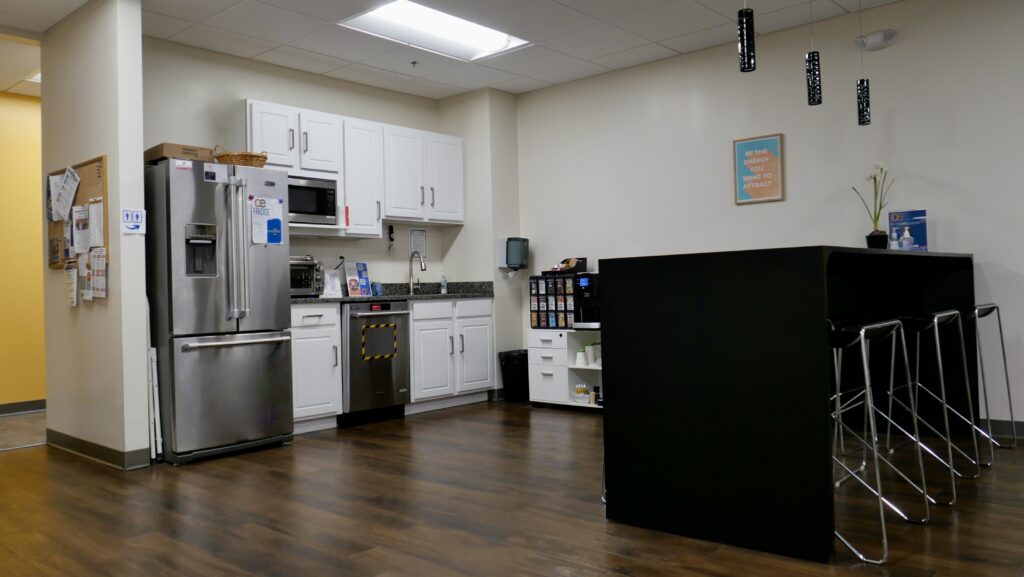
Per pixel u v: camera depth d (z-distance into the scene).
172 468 4.02
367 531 2.86
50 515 3.16
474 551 2.62
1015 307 4.17
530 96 6.41
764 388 2.59
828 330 2.50
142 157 4.10
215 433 4.24
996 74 4.21
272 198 4.57
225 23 4.59
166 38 4.83
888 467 3.65
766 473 2.58
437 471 3.80
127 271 4.03
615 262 2.97
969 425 4.29
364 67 5.57
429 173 6.04
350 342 5.15
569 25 4.80
